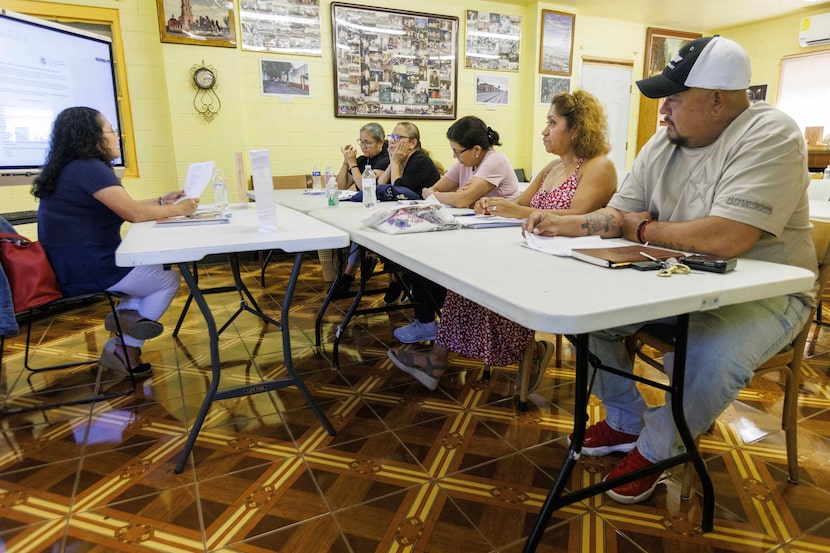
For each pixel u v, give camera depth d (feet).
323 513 4.39
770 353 3.96
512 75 19.22
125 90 14.20
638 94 21.80
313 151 16.72
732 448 5.37
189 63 14.39
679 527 4.20
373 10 16.53
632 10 19.47
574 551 3.95
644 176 5.14
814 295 4.27
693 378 3.86
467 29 18.10
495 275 3.34
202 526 4.24
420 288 7.45
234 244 4.80
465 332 6.07
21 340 8.67
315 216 7.06
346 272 10.98
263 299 11.16
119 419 6.04
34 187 6.23
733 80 4.04
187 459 5.19
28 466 5.10
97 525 4.26
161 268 6.77
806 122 21.25
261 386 5.43
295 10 15.58
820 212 7.91
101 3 13.57
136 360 7.14
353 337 8.79
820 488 4.70
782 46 21.39
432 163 10.27
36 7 12.95
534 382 6.29
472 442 5.53
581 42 20.10
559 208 6.40
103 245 6.39
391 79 17.26
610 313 2.60
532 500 4.57
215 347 5.11
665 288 3.00
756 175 3.94
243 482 4.83
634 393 5.07
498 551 3.96
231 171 15.44
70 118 6.28
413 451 5.35
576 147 6.38
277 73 15.76
